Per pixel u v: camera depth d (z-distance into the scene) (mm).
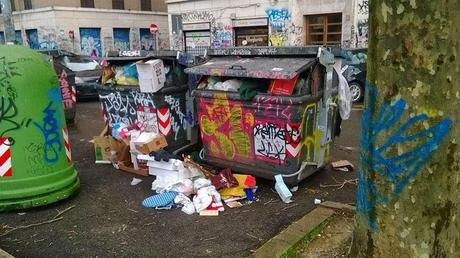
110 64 6234
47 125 4227
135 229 3854
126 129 5684
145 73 5445
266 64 4508
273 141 4551
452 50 2002
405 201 2262
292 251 3248
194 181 4586
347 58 5012
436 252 2283
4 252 3291
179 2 21094
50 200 4297
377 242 2430
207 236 3676
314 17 16375
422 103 2086
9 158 4105
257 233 3701
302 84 4387
